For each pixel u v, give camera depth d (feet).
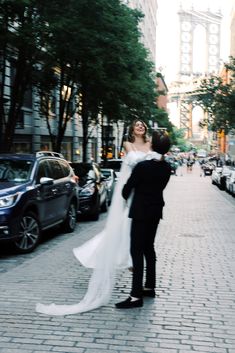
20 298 18.29
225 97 91.71
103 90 60.08
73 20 43.09
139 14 61.46
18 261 25.43
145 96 77.30
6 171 30.12
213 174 112.06
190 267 24.18
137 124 18.43
